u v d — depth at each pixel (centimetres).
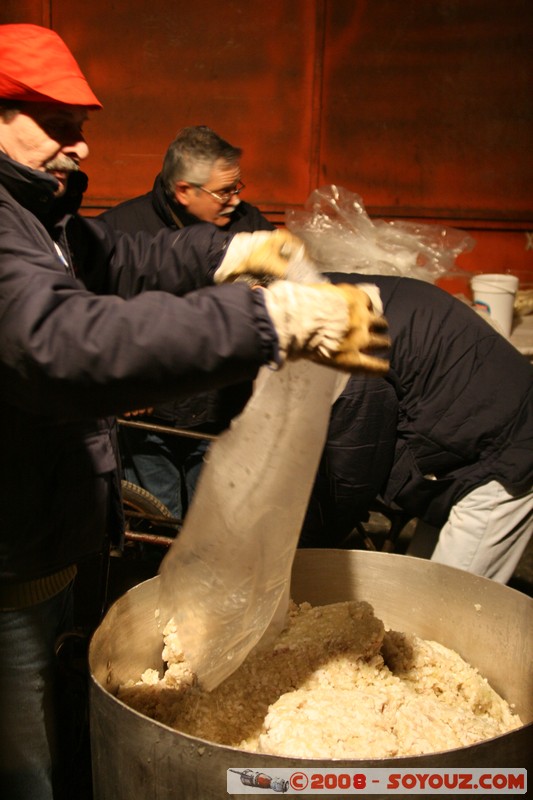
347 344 107
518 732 123
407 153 453
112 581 264
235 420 138
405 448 205
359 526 285
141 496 265
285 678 149
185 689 155
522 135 453
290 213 262
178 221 280
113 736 130
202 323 105
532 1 435
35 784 158
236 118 443
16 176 131
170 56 432
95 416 112
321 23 431
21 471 137
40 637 151
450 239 287
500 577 213
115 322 105
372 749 126
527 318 374
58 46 134
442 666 162
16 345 107
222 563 141
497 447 200
